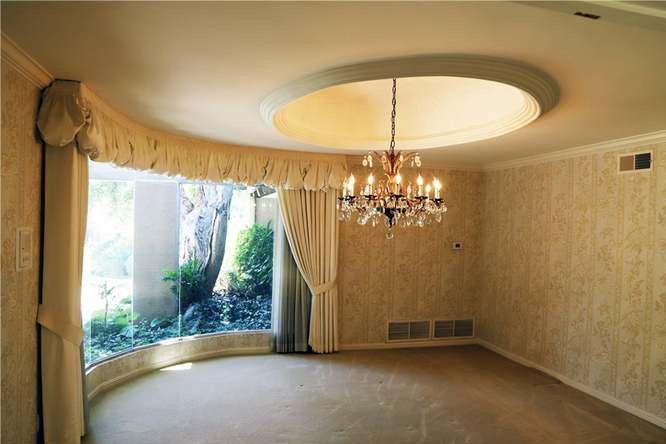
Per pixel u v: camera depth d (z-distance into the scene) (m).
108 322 3.85
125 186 3.97
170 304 4.45
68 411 2.44
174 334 4.50
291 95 2.46
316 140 3.90
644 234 3.45
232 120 3.23
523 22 1.64
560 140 3.69
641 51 1.87
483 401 3.68
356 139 4.04
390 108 3.85
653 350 3.35
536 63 2.04
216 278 4.76
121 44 1.90
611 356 3.69
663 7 1.25
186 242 4.56
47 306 2.40
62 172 2.43
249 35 1.79
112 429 3.04
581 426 3.25
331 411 3.42
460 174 5.40
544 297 4.44
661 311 3.30
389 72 2.09
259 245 4.95
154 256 4.29
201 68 2.19
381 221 5.18
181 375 4.14
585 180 3.98
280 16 1.62
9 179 2.02
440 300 5.39
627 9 1.26
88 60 2.08
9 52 1.90
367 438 3.00
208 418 3.25
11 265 2.06
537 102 2.45
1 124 1.93
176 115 3.10
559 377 4.21
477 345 5.40
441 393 3.83
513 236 4.92
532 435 3.10
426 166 5.25
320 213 4.89
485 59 2.01
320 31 1.75
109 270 3.84
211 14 1.60
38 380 2.40
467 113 3.60
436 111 3.79
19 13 1.60
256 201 4.93
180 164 3.82
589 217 3.94
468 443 2.97
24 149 2.18
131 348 4.09
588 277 3.93
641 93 2.42
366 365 4.55
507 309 4.98
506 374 4.36
